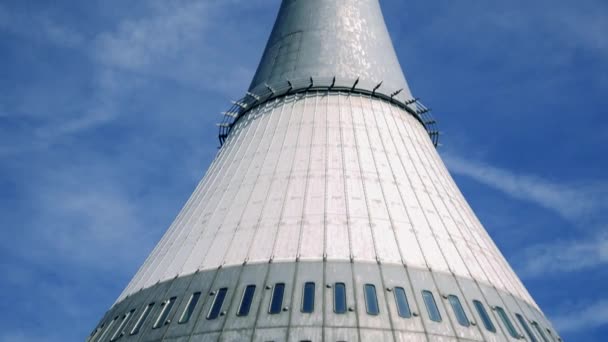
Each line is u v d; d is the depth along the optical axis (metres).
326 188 35.19
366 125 40.50
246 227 33.69
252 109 45.09
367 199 34.72
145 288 33.31
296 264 30.64
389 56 47.38
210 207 37.06
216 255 32.56
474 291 31.20
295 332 27.25
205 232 34.88
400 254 31.73
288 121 41.00
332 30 46.59
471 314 29.66
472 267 32.97
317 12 47.97
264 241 32.41
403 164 38.44
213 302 29.59
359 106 41.97
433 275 31.05
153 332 29.42
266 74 46.56
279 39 48.50
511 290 33.31
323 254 31.09
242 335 27.55
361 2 49.56
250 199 35.66
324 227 32.69
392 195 35.50
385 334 27.28
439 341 27.61
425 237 33.44
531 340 30.34
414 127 43.44
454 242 34.12
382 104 43.19
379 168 37.25
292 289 29.25
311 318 27.75
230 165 40.16
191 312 29.47
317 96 42.75
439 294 30.03
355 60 45.00
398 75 46.59
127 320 31.58
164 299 31.12
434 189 37.72
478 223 38.53
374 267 30.59
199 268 32.09
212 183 39.78
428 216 35.12
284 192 35.31
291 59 45.75
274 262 30.95
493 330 29.39
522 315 31.77
